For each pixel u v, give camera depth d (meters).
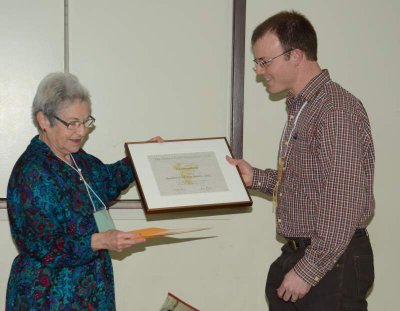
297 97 1.99
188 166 2.20
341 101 1.84
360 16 2.83
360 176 1.79
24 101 2.69
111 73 2.73
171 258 2.87
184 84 2.78
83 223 1.83
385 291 2.97
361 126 1.85
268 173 2.30
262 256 2.91
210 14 2.77
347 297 1.89
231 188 2.15
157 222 2.83
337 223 1.77
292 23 1.96
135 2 2.71
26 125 2.70
